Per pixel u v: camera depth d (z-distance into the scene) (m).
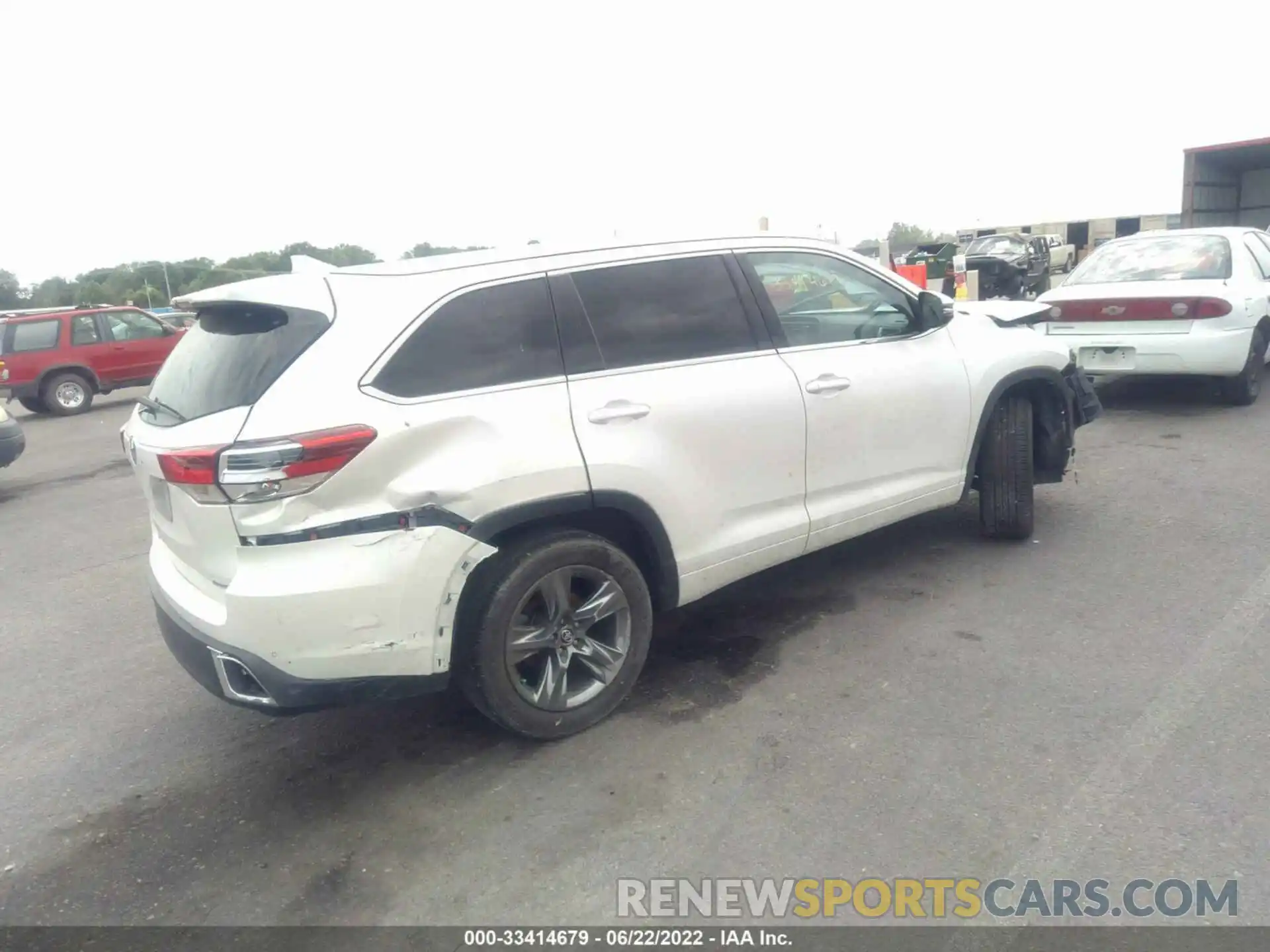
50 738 4.15
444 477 3.26
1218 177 23.73
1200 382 9.94
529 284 3.65
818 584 5.16
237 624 3.13
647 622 3.90
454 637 3.46
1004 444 5.30
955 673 4.07
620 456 3.65
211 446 3.07
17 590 6.31
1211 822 3.00
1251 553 5.15
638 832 3.17
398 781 3.59
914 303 4.91
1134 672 3.96
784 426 4.19
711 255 4.17
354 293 3.39
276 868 3.13
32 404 16.83
